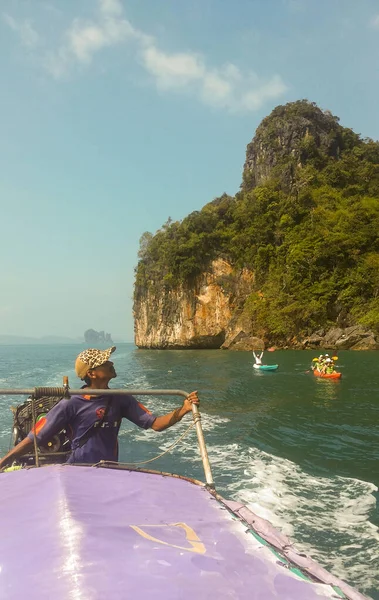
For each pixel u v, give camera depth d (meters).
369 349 45.72
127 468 3.12
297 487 6.24
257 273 58.75
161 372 26.34
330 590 1.71
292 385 18.66
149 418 3.54
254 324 55.19
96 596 1.48
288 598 1.63
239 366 29.28
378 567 4.00
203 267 62.22
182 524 2.19
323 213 58.69
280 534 2.38
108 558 1.72
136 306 73.88
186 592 1.56
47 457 4.43
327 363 21.36
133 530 2.02
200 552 1.87
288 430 10.02
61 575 1.61
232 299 60.44
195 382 20.52
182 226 63.50
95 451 3.39
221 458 7.70
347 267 53.31
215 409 12.93
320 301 52.00
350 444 8.78
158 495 2.62
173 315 64.50
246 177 79.06
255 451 8.18
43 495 2.43
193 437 9.15
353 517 5.15
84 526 1.96
